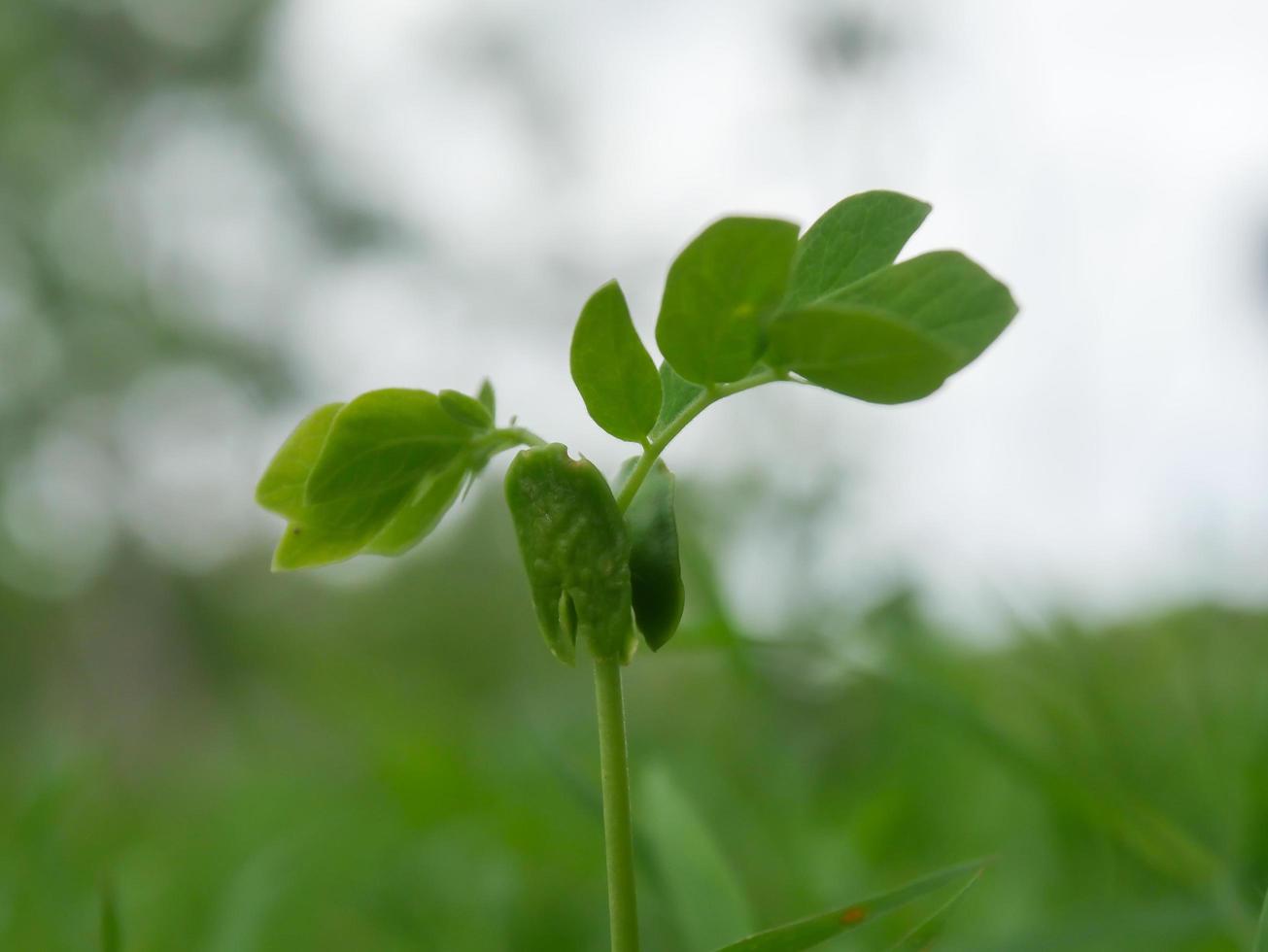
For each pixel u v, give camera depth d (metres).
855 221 0.21
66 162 6.98
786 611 0.56
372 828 0.56
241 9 7.09
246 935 0.43
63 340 6.83
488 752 0.65
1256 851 0.33
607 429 0.20
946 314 0.20
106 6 6.90
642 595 0.20
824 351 0.19
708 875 0.26
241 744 1.59
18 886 0.48
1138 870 0.34
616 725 0.20
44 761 0.68
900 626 0.53
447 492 0.21
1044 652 0.44
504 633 2.40
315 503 0.21
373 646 2.70
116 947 0.24
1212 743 0.38
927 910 0.37
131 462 6.87
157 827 0.92
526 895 0.46
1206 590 0.50
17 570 6.37
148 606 6.69
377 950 0.48
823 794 0.57
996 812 0.49
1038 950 0.28
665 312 0.20
